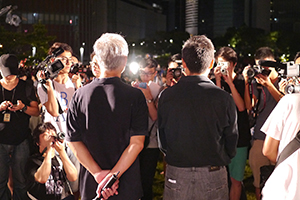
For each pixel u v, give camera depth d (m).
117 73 2.49
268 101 3.81
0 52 21.38
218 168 2.65
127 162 2.40
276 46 67.38
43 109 3.75
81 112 2.45
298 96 2.29
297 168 2.18
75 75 4.05
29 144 3.92
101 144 2.42
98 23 74.94
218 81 3.82
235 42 69.06
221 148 2.64
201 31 126.31
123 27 88.06
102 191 2.36
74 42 67.38
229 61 3.79
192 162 2.60
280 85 3.07
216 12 124.56
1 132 3.74
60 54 3.62
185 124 2.59
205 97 2.56
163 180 5.57
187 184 2.63
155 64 4.28
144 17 101.94
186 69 2.73
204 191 2.62
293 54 66.31
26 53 27.11
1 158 3.76
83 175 2.54
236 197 3.81
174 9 144.75
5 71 3.75
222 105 2.55
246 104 3.82
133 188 2.49
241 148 3.75
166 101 2.68
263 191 2.31
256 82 3.85
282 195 2.18
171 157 2.69
